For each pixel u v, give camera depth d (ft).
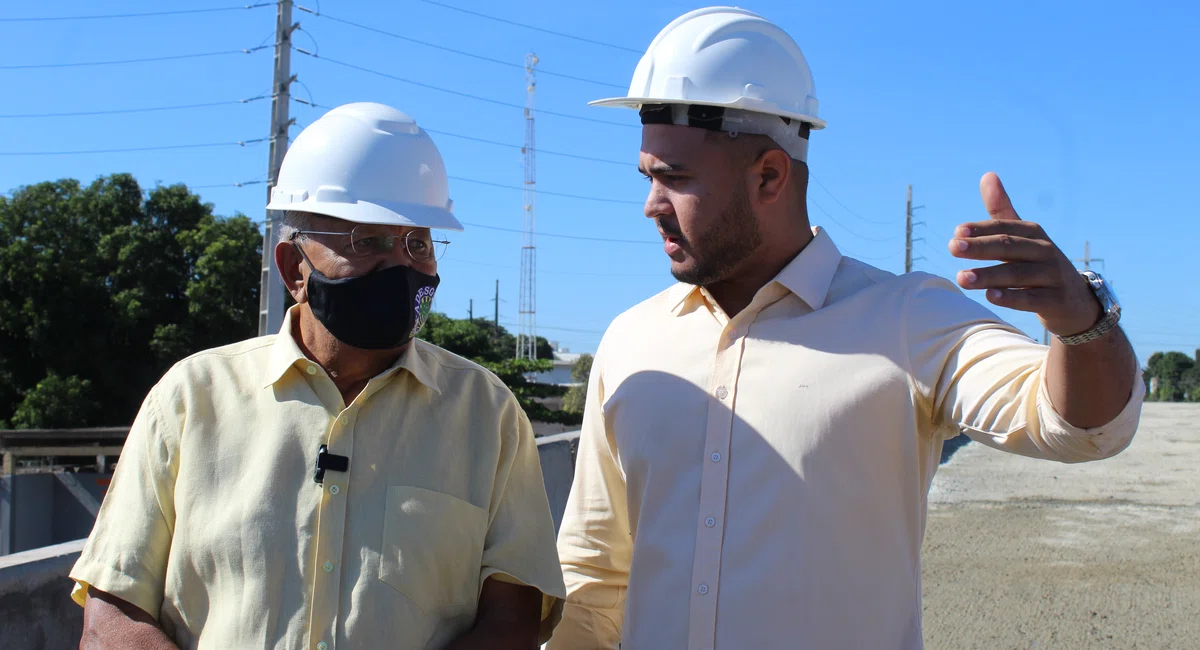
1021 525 31.91
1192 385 250.98
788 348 7.47
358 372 7.52
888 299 7.41
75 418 102.63
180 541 7.06
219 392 7.38
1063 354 5.65
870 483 7.11
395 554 6.99
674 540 7.51
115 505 7.27
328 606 6.85
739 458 7.34
